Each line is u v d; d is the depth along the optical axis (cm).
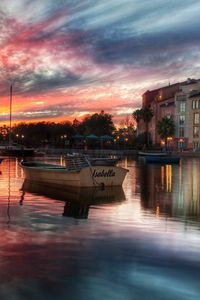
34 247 1119
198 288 857
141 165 6066
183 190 2655
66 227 1373
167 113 11725
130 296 817
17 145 11025
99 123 14275
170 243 1180
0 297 802
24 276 905
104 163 2888
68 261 1005
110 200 2089
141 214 1656
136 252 1087
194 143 10600
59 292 829
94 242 1179
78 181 2612
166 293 835
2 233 1273
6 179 3288
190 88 11038
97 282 881
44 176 2850
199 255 1066
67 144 12938
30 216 1574
